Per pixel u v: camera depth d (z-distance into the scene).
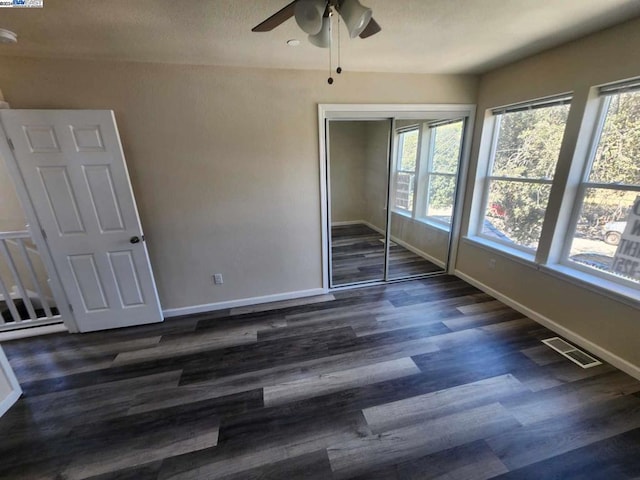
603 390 1.94
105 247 2.61
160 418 1.83
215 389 2.05
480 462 1.52
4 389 1.91
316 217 3.17
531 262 2.70
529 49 2.36
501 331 2.62
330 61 2.50
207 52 2.21
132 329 2.82
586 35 2.08
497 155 3.13
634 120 1.97
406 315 2.94
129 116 2.45
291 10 1.25
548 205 2.51
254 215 2.98
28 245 3.34
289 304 3.22
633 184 2.02
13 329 2.74
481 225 3.45
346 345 2.50
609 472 1.46
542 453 1.55
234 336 2.67
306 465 1.53
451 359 2.29
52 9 1.52
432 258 3.95
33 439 1.71
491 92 2.99
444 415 1.80
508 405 1.85
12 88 2.21
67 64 2.25
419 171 3.47
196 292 3.05
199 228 2.88
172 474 1.50
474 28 1.94
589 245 2.34
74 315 2.71
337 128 3.12
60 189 2.38
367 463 1.53
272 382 2.10
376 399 1.93
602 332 2.19
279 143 2.84
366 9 1.20
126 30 1.80
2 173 3.11
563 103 2.37
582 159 2.29
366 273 3.74
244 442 1.66
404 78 2.96
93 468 1.53
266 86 2.66
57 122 2.24
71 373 2.24
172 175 2.67
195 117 2.58
